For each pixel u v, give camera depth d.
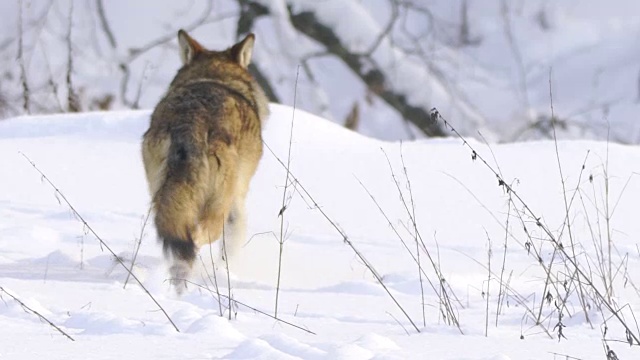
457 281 13.05
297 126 24.00
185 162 12.71
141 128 24.47
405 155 22.67
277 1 41.91
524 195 19.94
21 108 37.31
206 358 7.21
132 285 11.84
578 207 19.19
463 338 8.69
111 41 42.12
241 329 9.05
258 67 41.75
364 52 41.75
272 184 20.50
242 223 13.94
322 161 22.12
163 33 43.38
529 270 14.83
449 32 45.72
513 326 10.13
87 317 8.68
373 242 16.88
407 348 8.09
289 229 17.48
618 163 22.03
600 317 10.40
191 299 10.80
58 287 11.21
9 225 16.66
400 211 18.94
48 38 41.03
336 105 42.94
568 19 48.03
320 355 7.35
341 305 11.17
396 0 42.81
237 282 12.92
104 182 20.33
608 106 44.50
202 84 13.91
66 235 15.85
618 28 47.50
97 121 24.92
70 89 37.38
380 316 10.48
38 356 7.19
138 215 17.84
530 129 42.97
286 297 11.53
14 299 9.34
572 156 22.59
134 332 8.27
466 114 42.38
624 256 15.88
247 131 13.82
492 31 46.28
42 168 21.14
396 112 42.91
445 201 19.52
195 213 12.59
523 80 44.53
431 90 41.81
